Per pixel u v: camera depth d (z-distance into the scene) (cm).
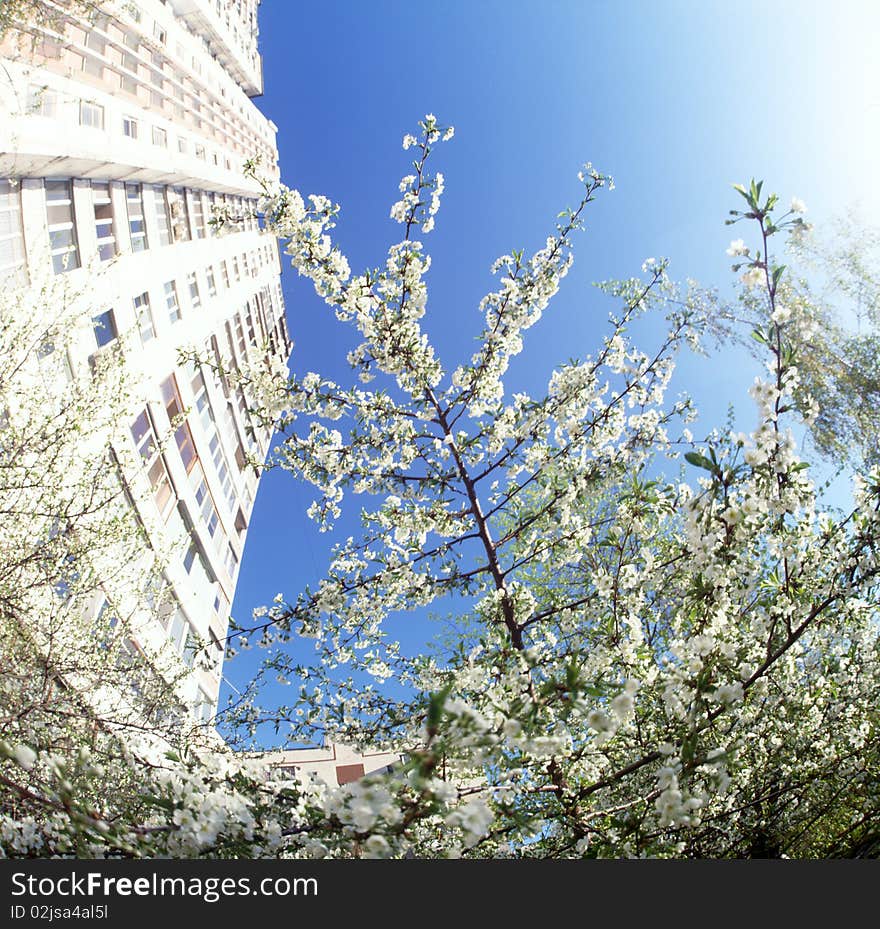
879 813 495
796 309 384
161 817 350
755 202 364
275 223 537
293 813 321
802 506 394
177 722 684
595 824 425
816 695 545
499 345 598
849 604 477
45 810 360
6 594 588
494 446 608
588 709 296
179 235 2288
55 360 787
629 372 600
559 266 589
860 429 916
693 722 368
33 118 1198
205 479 2195
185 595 1766
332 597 531
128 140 1675
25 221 1302
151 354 1753
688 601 491
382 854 267
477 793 382
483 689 459
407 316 574
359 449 587
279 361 579
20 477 630
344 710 509
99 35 1828
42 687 574
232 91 3553
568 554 594
